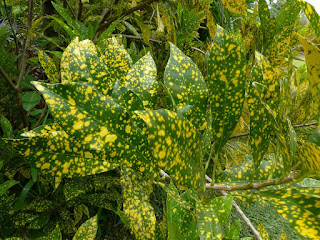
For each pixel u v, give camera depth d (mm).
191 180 255
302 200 264
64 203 1077
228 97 306
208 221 273
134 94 289
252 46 722
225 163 1086
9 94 973
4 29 866
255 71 283
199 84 340
